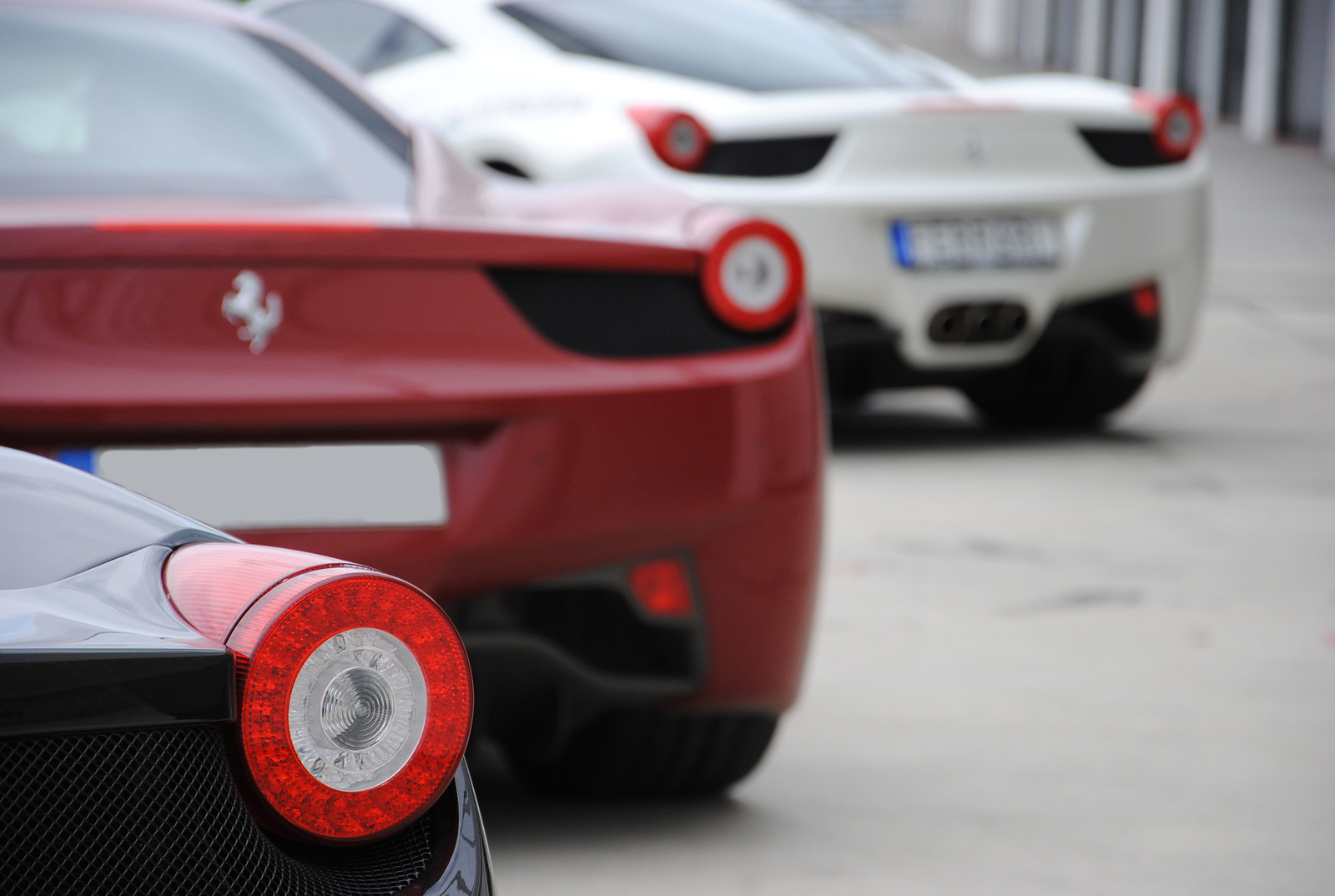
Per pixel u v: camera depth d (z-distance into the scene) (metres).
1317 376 17.12
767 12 13.27
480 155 12.03
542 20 12.72
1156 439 13.58
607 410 4.97
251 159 5.84
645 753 5.59
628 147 11.29
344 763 2.51
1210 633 8.21
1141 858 5.40
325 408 4.71
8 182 5.48
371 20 13.57
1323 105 43.00
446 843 2.64
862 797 5.96
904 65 13.18
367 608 2.53
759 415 5.19
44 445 4.56
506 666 5.01
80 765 2.36
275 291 4.75
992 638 8.06
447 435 4.87
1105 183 12.18
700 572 5.14
